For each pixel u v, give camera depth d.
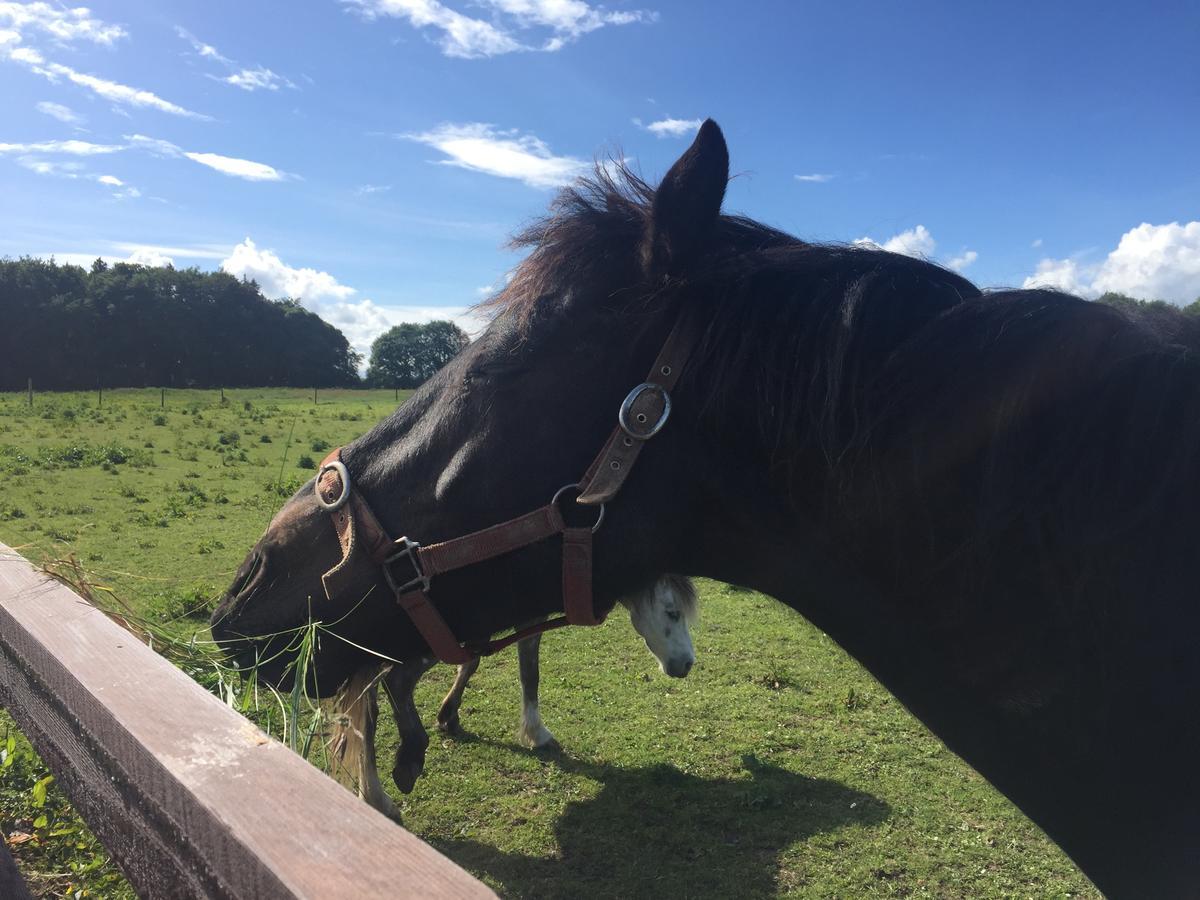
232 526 9.11
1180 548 1.06
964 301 1.17
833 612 1.31
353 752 2.70
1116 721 1.13
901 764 3.97
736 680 5.08
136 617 1.66
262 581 1.45
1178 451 1.05
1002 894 2.97
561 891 2.96
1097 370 1.08
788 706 4.67
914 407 1.13
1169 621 1.06
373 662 1.46
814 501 1.23
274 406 31.12
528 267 1.39
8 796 2.75
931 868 3.13
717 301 1.22
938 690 1.29
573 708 4.60
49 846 2.50
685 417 1.24
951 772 3.90
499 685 4.95
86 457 14.45
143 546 7.91
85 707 0.93
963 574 1.15
